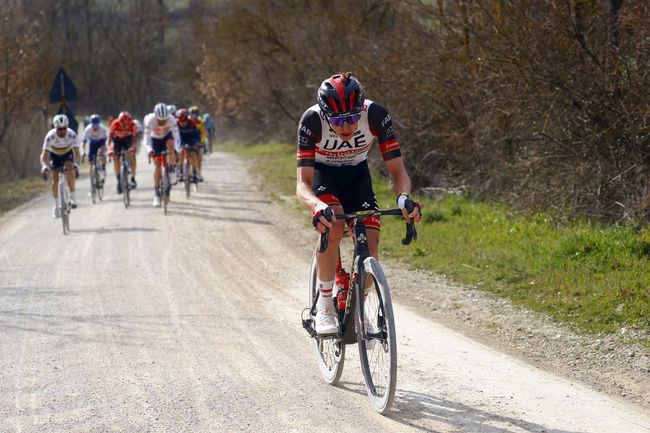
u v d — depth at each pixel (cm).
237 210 1393
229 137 4234
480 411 436
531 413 433
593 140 977
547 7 1012
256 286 799
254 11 2781
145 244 1058
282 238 1102
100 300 745
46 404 462
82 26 5934
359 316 442
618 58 940
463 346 576
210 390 480
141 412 444
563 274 716
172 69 4831
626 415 432
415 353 557
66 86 1855
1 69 2161
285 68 2617
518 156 1126
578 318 612
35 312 705
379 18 2061
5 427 427
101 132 1549
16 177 2258
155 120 1375
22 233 1202
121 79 6038
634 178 930
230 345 585
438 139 1339
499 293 714
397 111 1352
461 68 1185
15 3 2370
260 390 479
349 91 419
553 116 1032
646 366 512
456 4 1185
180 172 1577
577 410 438
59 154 1252
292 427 415
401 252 920
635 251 760
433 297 730
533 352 566
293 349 573
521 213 1020
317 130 443
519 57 1016
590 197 952
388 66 1324
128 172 1477
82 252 1013
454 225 1027
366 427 411
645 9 880
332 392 472
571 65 995
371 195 461
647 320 580
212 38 3378
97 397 472
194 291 777
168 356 558
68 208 1195
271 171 2172
